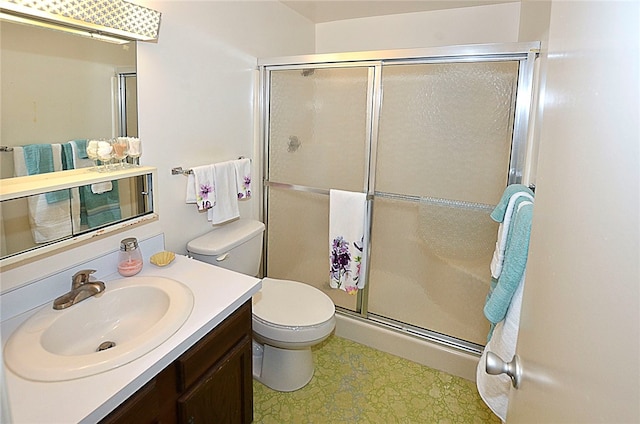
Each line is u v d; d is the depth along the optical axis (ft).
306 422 5.72
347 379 6.64
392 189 6.98
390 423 5.74
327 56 6.88
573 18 2.06
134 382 3.14
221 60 6.63
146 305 4.52
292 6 8.25
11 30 3.82
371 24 8.98
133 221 4.94
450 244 6.69
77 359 3.26
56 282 4.30
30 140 4.07
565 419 1.78
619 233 1.36
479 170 6.23
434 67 6.18
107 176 4.49
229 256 6.35
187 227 6.38
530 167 5.57
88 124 4.62
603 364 1.44
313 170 7.61
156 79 5.47
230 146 7.09
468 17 8.02
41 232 4.05
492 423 5.75
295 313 6.13
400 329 7.32
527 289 2.80
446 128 6.32
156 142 5.60
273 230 8.29
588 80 1.76
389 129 6.75
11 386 2.97
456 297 6.95
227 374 4.50
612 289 1.40
